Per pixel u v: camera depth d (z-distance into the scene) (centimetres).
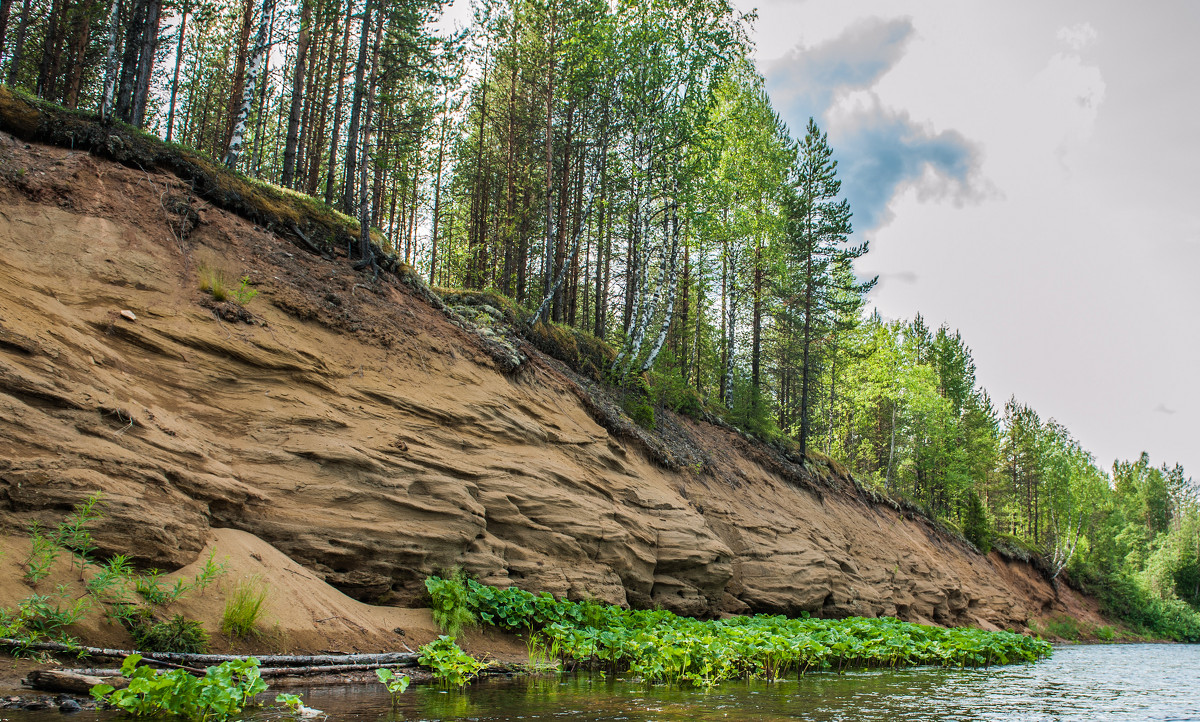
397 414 1212
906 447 5125
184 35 2564
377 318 1380
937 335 5581
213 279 1153
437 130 3042
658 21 2203
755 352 3275
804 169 3359
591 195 2336
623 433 1875
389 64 1912
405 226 3684
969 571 3669
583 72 2127
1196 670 1864
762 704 794
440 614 988
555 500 1327
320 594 880
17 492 662
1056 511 5647
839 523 2703
